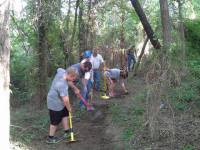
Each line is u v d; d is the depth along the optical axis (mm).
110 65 19516
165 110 9109
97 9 14094
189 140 7770
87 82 11281
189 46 14320
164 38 11086
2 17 5965
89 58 10891
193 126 8453
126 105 11312
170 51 8891
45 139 8891
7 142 6188
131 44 22219
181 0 14359
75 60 13789
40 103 11859
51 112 8586
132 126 9047
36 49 12000
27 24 12016
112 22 19812
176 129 8328
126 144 8102
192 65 11852
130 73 17812
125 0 17203
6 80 6074
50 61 12805
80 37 13766
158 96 8250
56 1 12016
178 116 9055
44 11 11695
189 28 15477
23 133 9070
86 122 10188
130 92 13828
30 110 11711
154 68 8398
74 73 8453
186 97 9891
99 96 13281
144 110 9984
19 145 8195
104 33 19797
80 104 11273
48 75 12992
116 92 14117
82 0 13406
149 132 8297
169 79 8539
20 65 14531
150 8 20391
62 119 8789
